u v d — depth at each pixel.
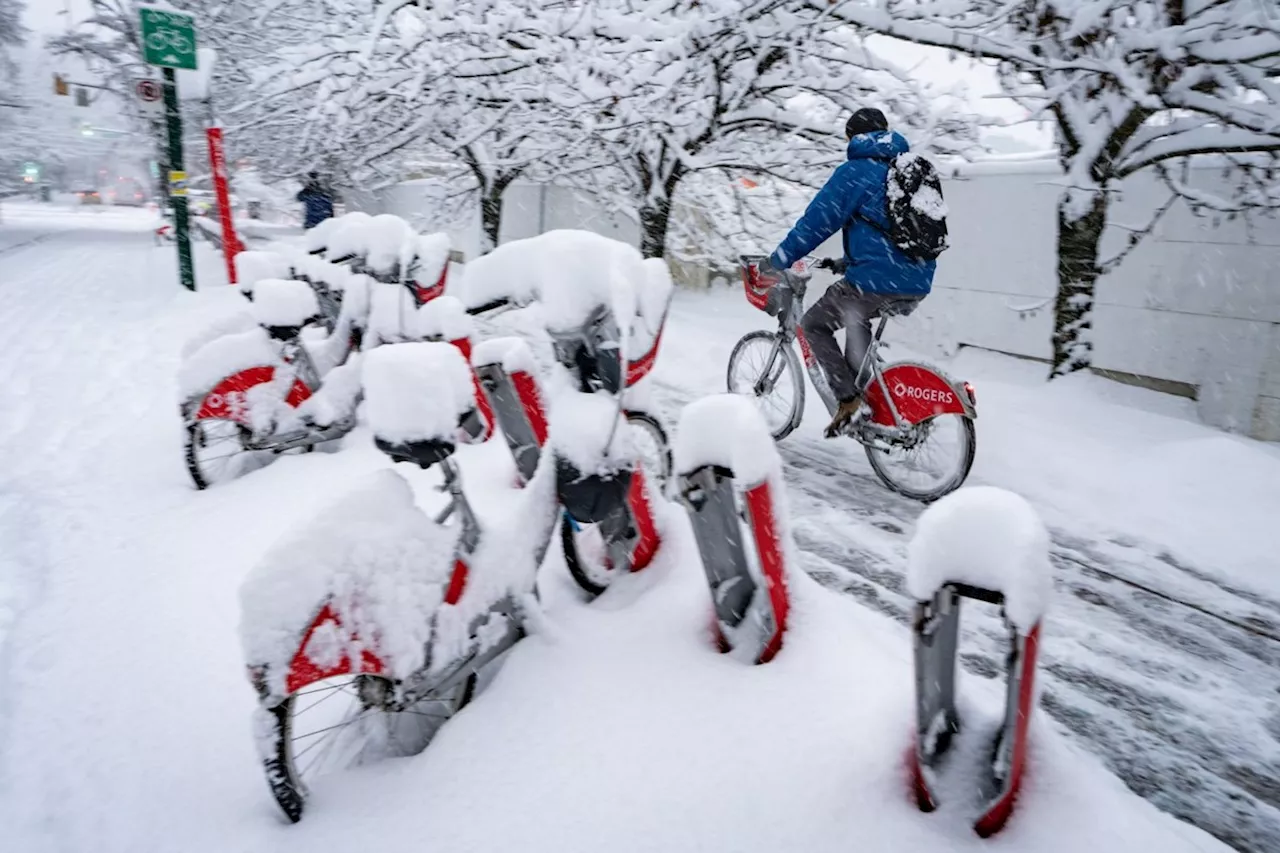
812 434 5.34
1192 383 5.88
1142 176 6.15
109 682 2.43
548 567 2.86
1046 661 2.75
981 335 7.55
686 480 2.08
